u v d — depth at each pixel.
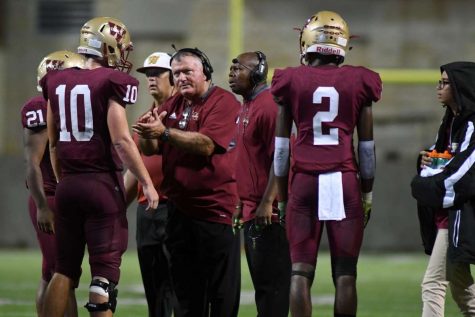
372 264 46.09
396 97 63.84
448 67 17.88
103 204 17.38
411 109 63.69
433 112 63.50
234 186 19.59
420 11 64.31
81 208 17.45
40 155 19.16
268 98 18.88
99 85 17.33
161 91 22.27
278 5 65.19
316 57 16.97
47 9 67.69
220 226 19.45
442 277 18.20
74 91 17.42
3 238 55.53
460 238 17.34
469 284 18.17
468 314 18.22
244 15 65.38
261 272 18.81
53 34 67.50
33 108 19.11
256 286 18.97
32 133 19.14
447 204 17.39
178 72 19.31
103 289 17.27
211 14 66.31
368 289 34.78
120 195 17.66
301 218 16.53
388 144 63.78
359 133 16.66
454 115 18.19
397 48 64.38
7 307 28.75
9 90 67.38
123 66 18.44
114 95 17.31
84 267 43.12
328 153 16.45
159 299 21.45
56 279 17.69
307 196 16.48
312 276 16.52
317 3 64.88
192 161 19.28
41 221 18.88
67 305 18.64
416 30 64.31
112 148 17.58
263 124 18.70
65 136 17.53
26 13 67.62
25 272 41.00
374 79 16.52
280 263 18.75
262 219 18.05
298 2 65.06
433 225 18.62
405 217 53.25
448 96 18.05
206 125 19.06
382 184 53.44
